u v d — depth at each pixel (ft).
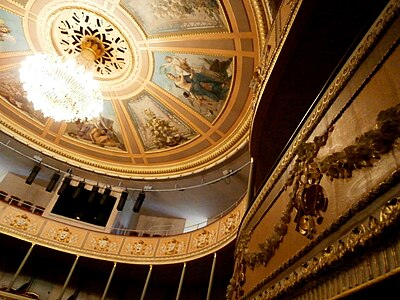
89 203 40.65
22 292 31.09
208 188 36.88
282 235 7.63
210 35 26.40
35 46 31.86
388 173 4.29
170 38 28.50
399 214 3.74
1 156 39.58
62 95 27.07
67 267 37.37
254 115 13.91
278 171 9.30
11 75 33.47
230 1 23.00
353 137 5.42
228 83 29.19
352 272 4.46
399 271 3.53
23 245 34.45
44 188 42.50
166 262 30.94
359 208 4.67
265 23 21.93
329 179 5.95
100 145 39.47
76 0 28.30
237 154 31.89
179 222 42.83
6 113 36.32
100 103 30.17
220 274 31.42
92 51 31.48
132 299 37.06
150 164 39.50
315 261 5.46
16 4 28.50
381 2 8.97
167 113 34.78
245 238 11.18
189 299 34.96
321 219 5.87
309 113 7.79
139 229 42.65
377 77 5.18
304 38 10.39
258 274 9.01
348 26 9.81
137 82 33.65
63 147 39.63
